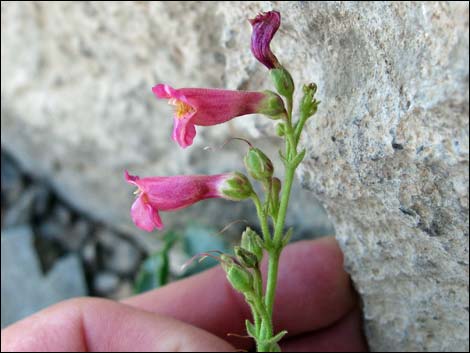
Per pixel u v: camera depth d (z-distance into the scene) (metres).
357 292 0.12
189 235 0.16
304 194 0.13
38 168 0.18
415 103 0.07
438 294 0.09
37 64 0.15
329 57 0.09
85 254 0.19
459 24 0.06
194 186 0.08
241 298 0.12
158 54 0.13
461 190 0.07
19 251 0.18
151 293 0.12
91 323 0.11
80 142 0.16
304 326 0.12
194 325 0.12
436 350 0.11
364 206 0.09
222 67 0.12
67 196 0.19
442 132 0.07
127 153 0.15
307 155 0.09
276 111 0.08
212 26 0.11
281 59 0.10
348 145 0.08
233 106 0.08
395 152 0.08
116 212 0.18
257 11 0.10
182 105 0.08
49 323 0.11
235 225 0.16
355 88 0.08
